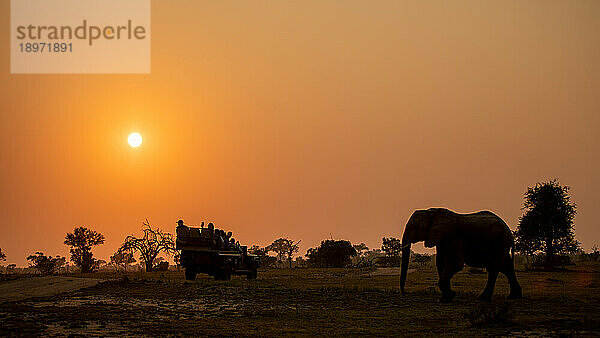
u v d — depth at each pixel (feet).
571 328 50.11
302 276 141.08
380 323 56.03
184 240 111.65
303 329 52.44
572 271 155.94
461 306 68.03
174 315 60.59
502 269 75.51
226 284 95.66
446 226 73.92
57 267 287.69
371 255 392.47
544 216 182.09
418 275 141.08
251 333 50.11
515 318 56.03
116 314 60.70
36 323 53.88
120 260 255.70
